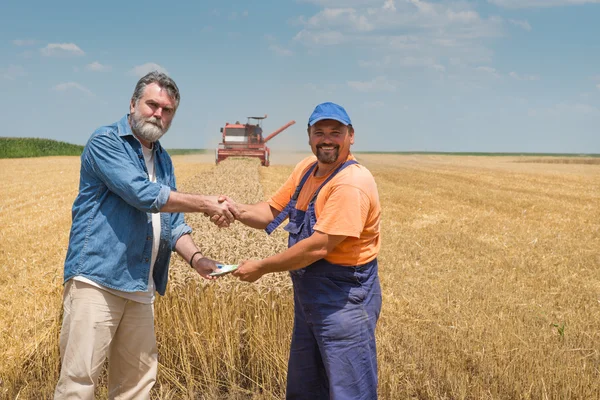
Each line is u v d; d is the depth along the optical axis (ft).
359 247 11.04
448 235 38.91
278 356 15.19
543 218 49.98
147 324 12.35
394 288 24.00
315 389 12.20
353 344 10.99
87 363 11.26
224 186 45.70
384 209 53.26
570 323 19.49
